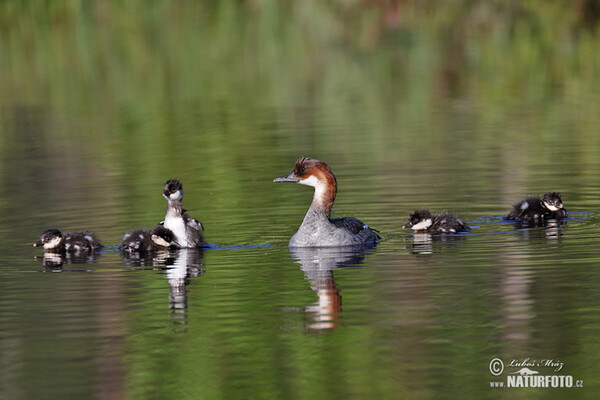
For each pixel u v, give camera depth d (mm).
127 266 14922
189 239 16047
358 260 14859
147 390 9984
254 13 53969
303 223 16094
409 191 20031
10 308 12711
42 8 50969
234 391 9898
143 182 22188
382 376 10164
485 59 42281
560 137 26172
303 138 27703
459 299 12555
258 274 14195
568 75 38469
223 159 24844
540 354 10633
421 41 46938
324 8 53844
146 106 34969
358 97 35469
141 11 53875
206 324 11883
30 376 10422
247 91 37656
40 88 39469
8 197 20875
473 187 20219
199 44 48312
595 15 48938
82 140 28781
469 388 9867
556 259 14367
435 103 33719
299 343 11125
